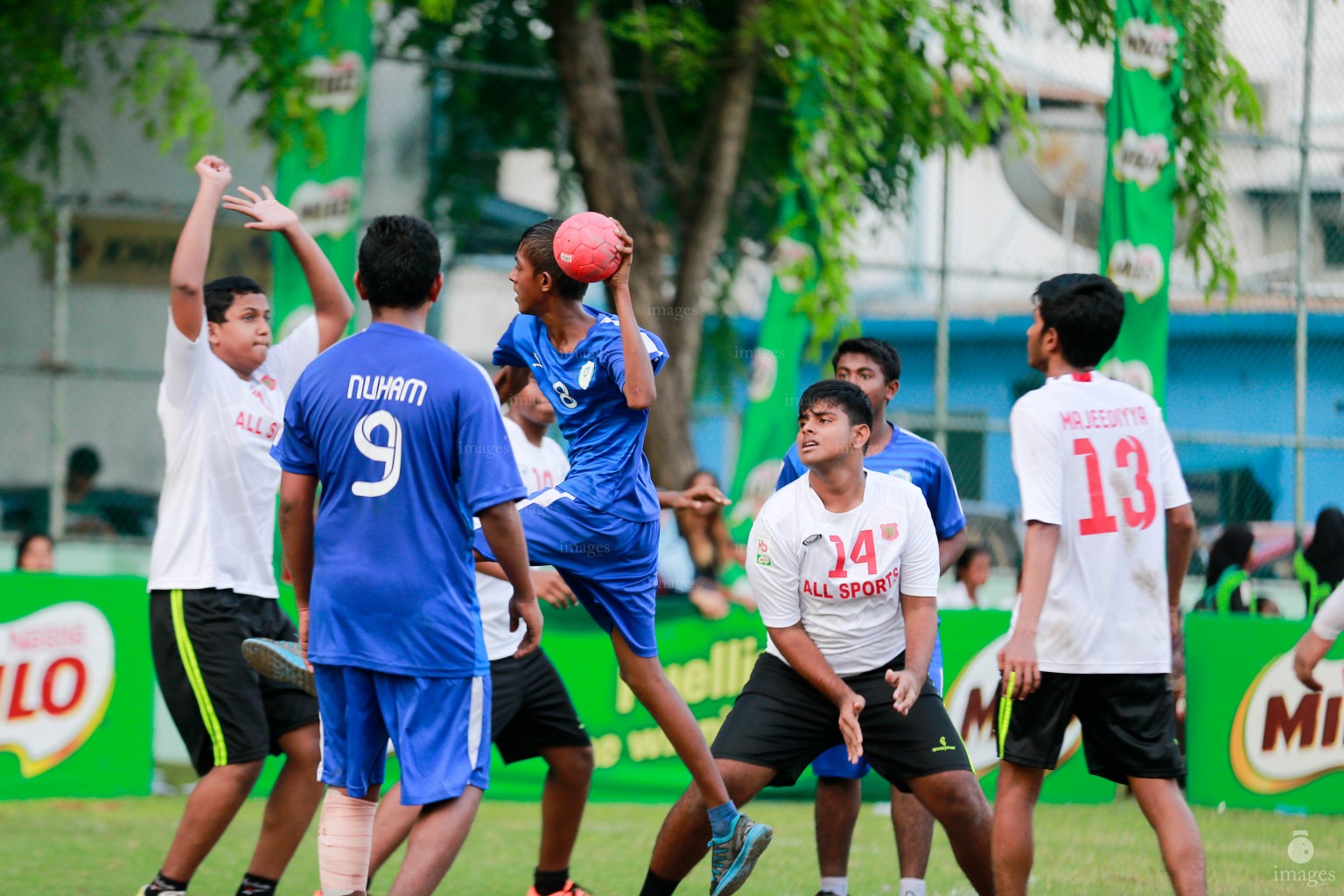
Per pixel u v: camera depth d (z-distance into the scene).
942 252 33.97
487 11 41.84
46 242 35.00
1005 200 37.25
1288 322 43.12
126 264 41.09
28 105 34.56
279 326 30.84
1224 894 19.66
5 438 40.22
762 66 36.62
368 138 42.53
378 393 13.47
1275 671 28.03
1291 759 27.77
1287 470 40.62
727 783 16.23
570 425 15.70
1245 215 41.06
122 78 34.97
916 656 16.02
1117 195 33.59
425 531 13.50
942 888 20.39
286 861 17.77
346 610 13.48
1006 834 15.58
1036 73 37.25
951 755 16.05
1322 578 31.50
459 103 42.50
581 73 34.25
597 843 24.23
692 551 28.91
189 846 17.11
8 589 25.06
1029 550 15.40
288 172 31.20
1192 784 28.48
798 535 16.23
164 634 17.52
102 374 33.03
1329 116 40.91
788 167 37.22
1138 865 22.06
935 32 33.94
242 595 17.77
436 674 13.52
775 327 32.81
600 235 14.32
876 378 18.97
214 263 41.78
